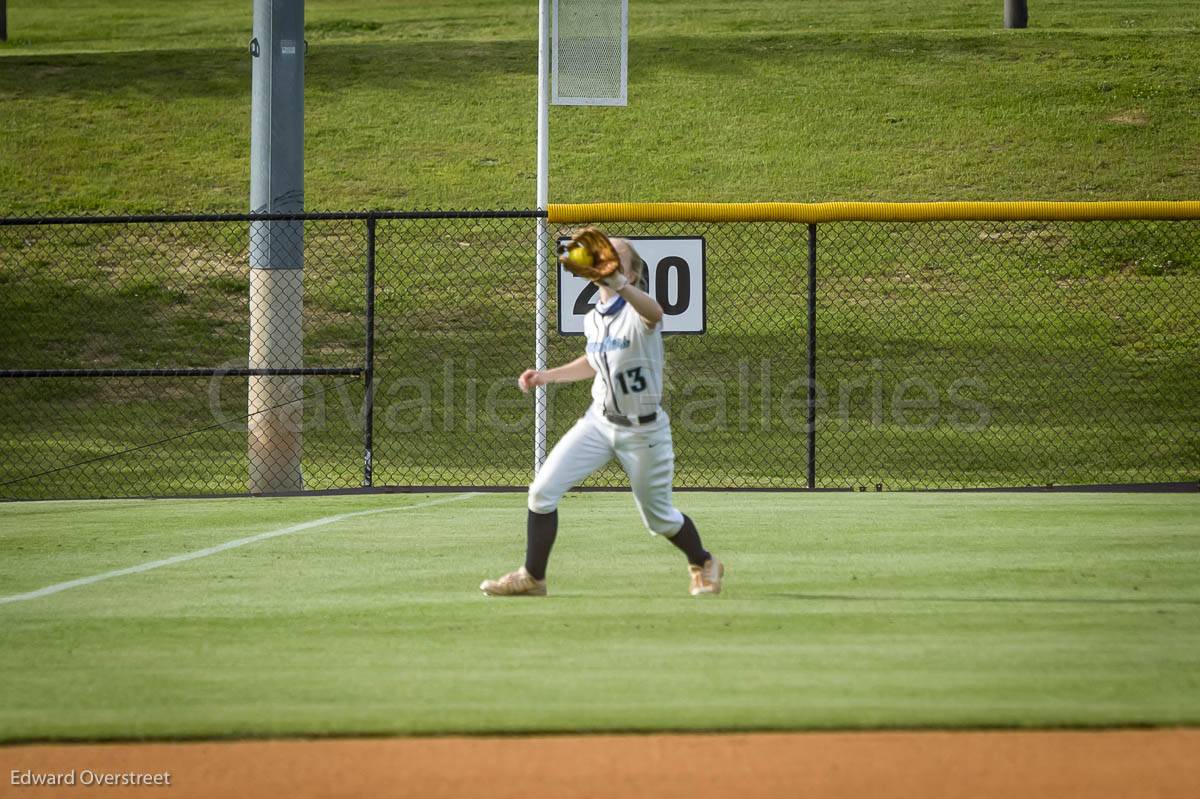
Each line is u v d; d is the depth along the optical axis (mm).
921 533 31688
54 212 80562
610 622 22891
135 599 25203
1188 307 67812
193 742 16781
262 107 42594
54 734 17031
